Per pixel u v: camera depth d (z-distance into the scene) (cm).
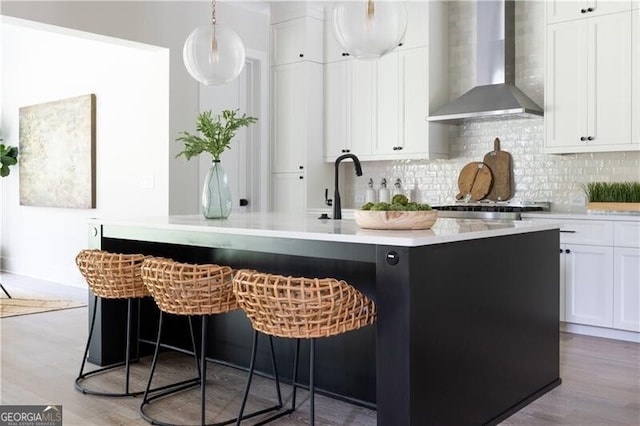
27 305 539
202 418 255
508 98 467
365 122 567
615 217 409
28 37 728
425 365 224
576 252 429
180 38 541
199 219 343
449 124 547
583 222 424
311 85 587
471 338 249
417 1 526
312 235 241
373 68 560
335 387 294
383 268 223
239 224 298
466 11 538
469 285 248
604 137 434
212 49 361
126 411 279
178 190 543
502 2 489
